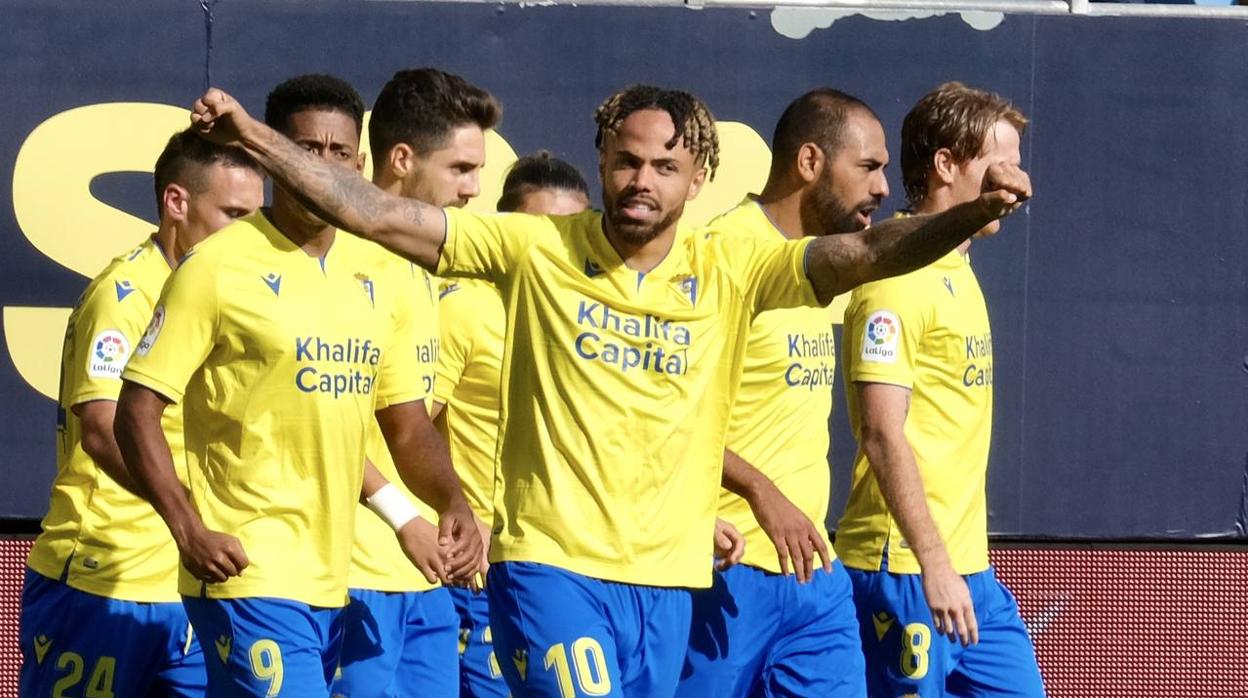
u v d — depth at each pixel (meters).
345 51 19.94
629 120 12.89
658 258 13.33
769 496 14.75
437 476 15.21
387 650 16.22
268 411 13.82
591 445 13.17
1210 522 20.62
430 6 20.00
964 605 14.81
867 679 16.55
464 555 15.09
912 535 14.97
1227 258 20.52
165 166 16.16
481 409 17.58
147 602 15.91
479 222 12.95
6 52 19.56
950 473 16.02
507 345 13.38
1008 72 20.33
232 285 13.76
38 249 19.66
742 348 13.50
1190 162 20.47
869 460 15.27
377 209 12.22
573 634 13.07
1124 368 20.52
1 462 19.69
